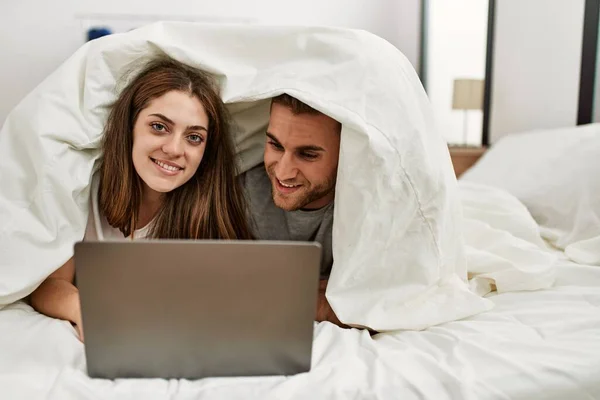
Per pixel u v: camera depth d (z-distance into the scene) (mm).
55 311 843
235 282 599
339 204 838
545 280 981
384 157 792
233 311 614
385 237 825
